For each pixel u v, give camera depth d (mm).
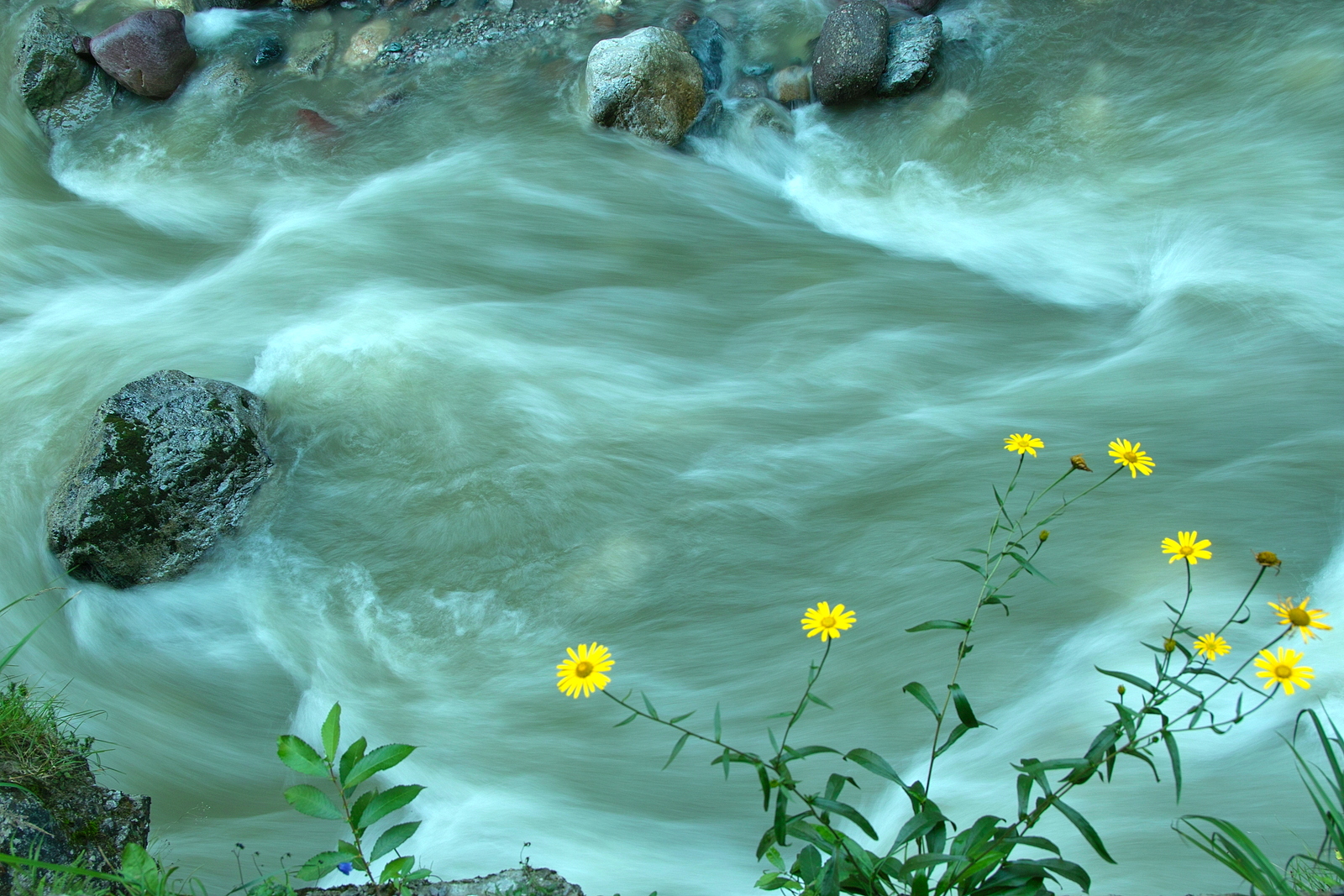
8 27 9484
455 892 2576
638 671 4375
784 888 2049
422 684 4441
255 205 7801
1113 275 6258
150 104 8727
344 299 6559
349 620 4770
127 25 8617
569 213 7281
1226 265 5957
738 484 5160
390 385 5773
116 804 3102
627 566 4801
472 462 5352
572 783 3955
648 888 3488
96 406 5891
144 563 4938
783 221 7238
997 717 3938
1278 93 6859
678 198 7410
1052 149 7020
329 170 7984
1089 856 3354
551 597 4734
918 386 5695
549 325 6266
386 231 7172
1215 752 3586
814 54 7859
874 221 7086
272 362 6051
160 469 4949
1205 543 1988
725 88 8156
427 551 4996
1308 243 5941
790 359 5988
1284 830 3324
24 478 5512
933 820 1933
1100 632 4152
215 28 9273
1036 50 7598
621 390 5770
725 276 6715
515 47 8727
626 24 8656
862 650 4324
